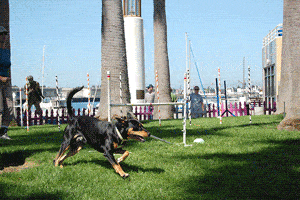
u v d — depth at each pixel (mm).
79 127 4582
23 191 3424
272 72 19172
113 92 10461
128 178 3973
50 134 8438
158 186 3637
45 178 3969
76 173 4234
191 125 10016
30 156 5395
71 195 3320
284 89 13445
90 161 5086
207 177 3918
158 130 8617
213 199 3139
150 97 15992
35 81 13859
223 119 12102
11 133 8898
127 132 4062
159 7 14820
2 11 9555
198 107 14461
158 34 14789
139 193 3400
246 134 7508
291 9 8305
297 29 8141
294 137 6750
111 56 10539
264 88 21688
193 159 4969
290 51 8297
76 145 4766
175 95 19375
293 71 8195
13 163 5020
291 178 3740
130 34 18188
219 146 6062
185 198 3197
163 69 14781
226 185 3590
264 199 3135
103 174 4199
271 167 4273
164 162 4855
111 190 3516
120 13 10773
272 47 18703
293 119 8055
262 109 16656
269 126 9094
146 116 16156
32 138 7602
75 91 4789
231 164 4527
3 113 6906
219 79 10445
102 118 10328
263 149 5562
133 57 18250
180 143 6535
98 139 4258
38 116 14422
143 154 5500
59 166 4664
